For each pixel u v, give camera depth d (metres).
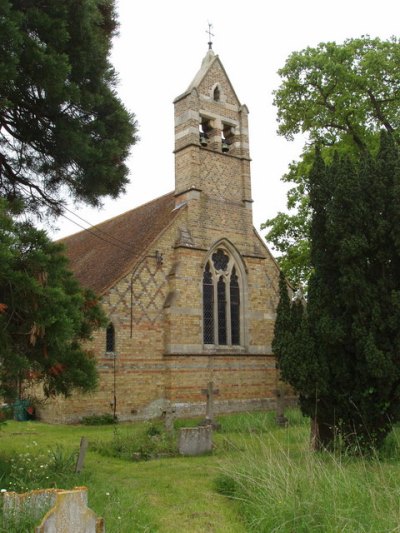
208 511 8.80
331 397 13.59
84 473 10.88
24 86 11.44
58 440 16.53
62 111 12.11
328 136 27.36
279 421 19.88
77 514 6.21
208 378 24.91
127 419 22.66
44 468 10.70
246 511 8.54
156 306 24.36
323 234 14.14
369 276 13.40
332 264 13.77
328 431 13.86
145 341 23.77
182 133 26.84
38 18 11.11
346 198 13.18
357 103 25.55
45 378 10.91
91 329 12.05
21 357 9.29
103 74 12.82
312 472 8.88
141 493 9.75
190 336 24.66
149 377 23.62
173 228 25.41
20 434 18.09
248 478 9.30
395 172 13.02
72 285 11.26
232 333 26.70
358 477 9.13
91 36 12.25
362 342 12.74
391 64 24.94
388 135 14.01
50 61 10.80
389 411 13.03
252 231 28.00
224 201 27.23
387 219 13.23
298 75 26.84
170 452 14.08
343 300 13.18
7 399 9.80
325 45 26.33
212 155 27.23
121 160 13.51
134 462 13.10
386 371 12.45
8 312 9.45
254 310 27.27
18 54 10.46
